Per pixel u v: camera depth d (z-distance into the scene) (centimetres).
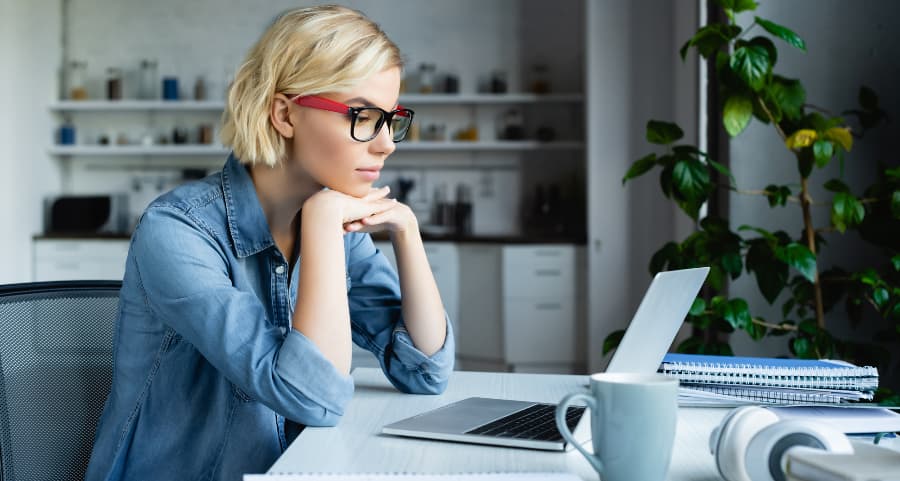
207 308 104
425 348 122
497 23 571
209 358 104
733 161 297
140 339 114
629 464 70
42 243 526
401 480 72
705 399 110
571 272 488
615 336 257
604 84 449
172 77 575
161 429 113
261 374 99
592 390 73
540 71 561
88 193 585
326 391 99
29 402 111
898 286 239
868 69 281
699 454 89
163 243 108
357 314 132
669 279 90
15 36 505
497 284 499
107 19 579
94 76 579
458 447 90
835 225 230
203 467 112
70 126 564
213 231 114
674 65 422
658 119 441
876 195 232
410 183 568
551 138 553
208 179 120
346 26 109
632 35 445
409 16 574
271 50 110
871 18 281
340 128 108
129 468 113
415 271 124
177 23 579
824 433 68
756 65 226
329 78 106
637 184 449
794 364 113
